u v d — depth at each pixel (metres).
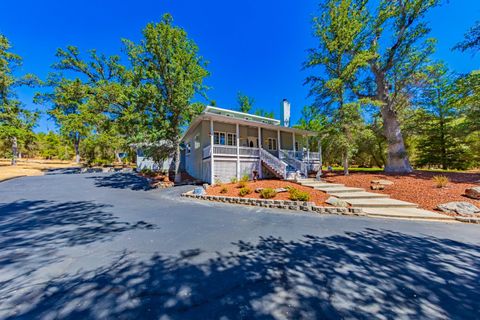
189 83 13.77
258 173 14.29
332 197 7.82
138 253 3.45
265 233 4.59
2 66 19.86
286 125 19.34
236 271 2.85
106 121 15.35
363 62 11.71
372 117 16.14
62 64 17.34
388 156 13.80
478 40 9.41
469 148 16.73
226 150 13.12
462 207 6.33
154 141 13.78
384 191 9.21
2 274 2.75
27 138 24.86
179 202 8.54
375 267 2.99
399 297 2.26
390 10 11.88
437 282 2.58
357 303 2.15
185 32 14.33
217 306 2.10
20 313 1.99
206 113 11.80
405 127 17.38
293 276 2.72
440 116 17.06
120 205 7.61
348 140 12.54
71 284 2.50
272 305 2.12
